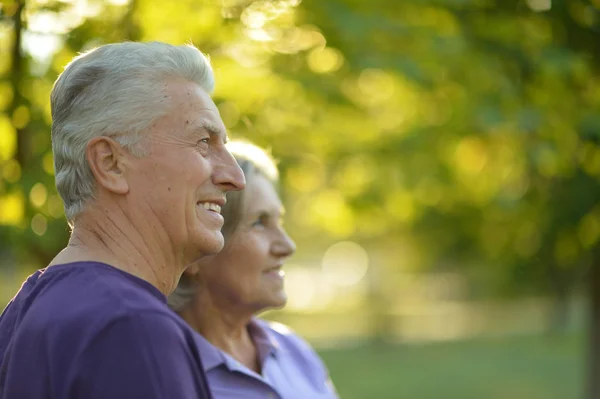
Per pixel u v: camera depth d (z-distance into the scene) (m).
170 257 1.87
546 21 6.46
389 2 5.80
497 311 40.34
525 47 6.25
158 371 1.58
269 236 2.93
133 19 4.00
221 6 4.43
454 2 5.83
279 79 5.44
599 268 9.46
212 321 2.93
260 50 5.03
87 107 1.82
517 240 10.70
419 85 5.93
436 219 13.48
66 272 1.78
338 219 8.96
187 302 2.94
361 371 19.66
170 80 1.85
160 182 1.82
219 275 2.87
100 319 1.61
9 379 1.70
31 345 1.68
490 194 9.01
